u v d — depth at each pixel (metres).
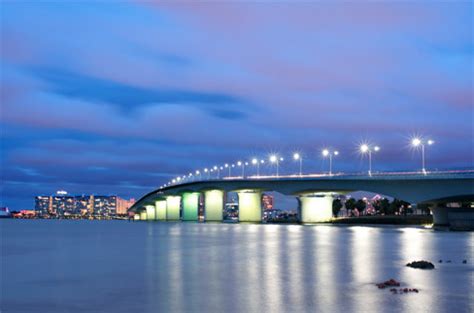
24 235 133.12
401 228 153.12
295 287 36.56
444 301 31.27
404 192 136.75
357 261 53.88
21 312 29.44
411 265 48.47
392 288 35.84
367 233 118.69
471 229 131.12
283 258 57.41
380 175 141.62
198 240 94.50
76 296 34.09
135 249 73.62
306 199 189.62
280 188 183.88
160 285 38.06
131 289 36.41
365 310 28.89
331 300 31.69
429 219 178.25
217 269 47.31
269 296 33.19
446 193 126.88
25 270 48.88
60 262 56.16
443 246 74.69
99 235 128.25
